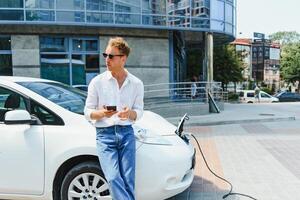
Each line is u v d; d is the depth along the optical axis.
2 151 4.35
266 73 92.00
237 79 44.19
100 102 3.83
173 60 19.80
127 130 3.87
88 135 4.18
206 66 20.78
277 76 93.56
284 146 8.98
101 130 3.83
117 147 3.83
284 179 6.08
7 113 4.16
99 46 17.92
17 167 4.33
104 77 3.83
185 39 24.27
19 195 4.41
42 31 17.14
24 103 4.45
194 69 37.78
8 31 16.84
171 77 19.39
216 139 10.23
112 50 3.73
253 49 91.81
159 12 18.56
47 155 4.24
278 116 15.76
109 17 17.62
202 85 21.06
